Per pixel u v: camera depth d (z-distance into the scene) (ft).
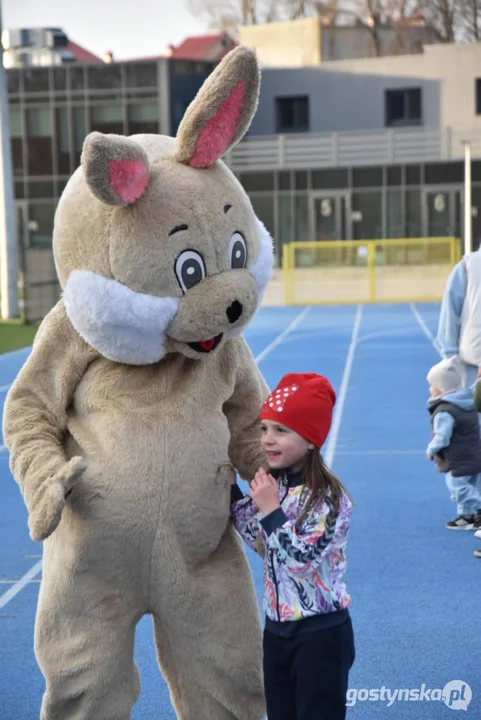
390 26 187.73
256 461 13.19
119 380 12.35
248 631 12.78
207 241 11.87
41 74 130.82
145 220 11.64
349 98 133.59
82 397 12.51
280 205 127.75
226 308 11.84
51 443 12.32
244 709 12.89
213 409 12.73
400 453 33.53
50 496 11.51
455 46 129.70
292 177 127.03
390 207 124.98
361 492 28.66
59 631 12.40
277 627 12.03
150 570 12.26
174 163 12.13
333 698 11.84
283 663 12.05
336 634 11.93
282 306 91.86
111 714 12.39
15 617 19.92
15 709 16.07
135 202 11.69
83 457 12.32
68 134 131.34
